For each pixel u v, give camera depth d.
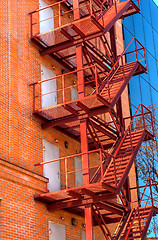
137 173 26.61
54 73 19.95
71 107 17.30
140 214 19.67
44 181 16.88
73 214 18.72
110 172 18.03
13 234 14.44
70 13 22.70
